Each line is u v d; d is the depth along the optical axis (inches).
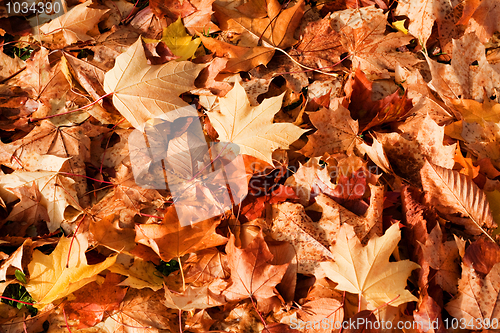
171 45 53.7
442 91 52.5
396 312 48.3
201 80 52.8
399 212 50.8
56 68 52.8
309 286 49.7
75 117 52.5
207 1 54.1
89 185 51.7
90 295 49.3
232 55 53.3
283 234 49.9
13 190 50.7
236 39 54.3
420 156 51.0
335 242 49.5
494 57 54.2
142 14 54.9
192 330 49.0
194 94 53.2
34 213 50.8
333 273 48.6
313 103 52.7
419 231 49.3
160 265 50.6
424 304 47.6
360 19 54.1
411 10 54.3
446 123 52.0
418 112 52.4
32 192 50.7
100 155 52.1
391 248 48.3
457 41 52.4
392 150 51.4
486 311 47.8
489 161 50.8
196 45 53.7
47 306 49.5
